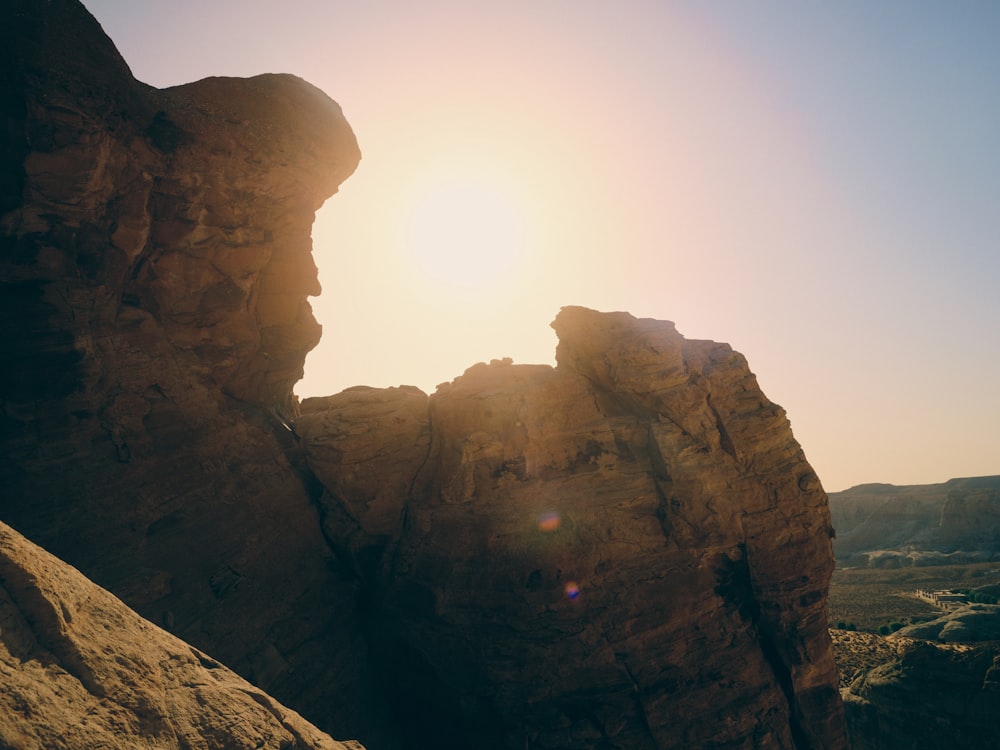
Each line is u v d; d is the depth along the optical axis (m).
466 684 24.03
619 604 24.34
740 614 25.31
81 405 20.73
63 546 19.14
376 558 27.42
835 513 191.50
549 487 26.16
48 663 7.12
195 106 24.14
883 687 37.69
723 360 27.81
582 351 28.52
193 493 23.41
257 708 9.06
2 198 19.03
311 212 29.89
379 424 28.61
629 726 23.17
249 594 23.30
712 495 25.27
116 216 22.11
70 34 19.61
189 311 25.45
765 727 24.14
